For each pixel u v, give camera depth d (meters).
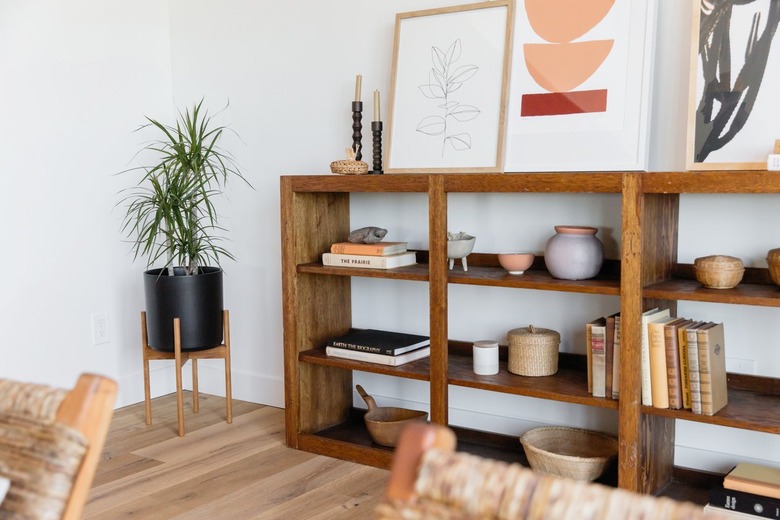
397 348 2.75
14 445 0.89
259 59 3.37
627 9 2.42
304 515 2.38
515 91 2.60
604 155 2.43
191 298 3.08
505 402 2.89
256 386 3.55
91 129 3.33
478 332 2.92
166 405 3.54
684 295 2.13
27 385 0.92
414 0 2.90
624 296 2.20
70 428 0.87
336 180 2.75
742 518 2.17
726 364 2.43
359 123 2.88
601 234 2.60
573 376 2.57
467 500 0.65
